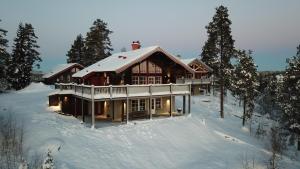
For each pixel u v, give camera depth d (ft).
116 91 84.17
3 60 83.97
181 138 81.15
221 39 127.85
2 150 53.01
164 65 103.55
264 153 81.61
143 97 89.66
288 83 106.93
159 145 73.67
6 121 77.82
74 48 242.58
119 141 71.46
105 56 178.91
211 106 148.25
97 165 55.52
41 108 105.29
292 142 104.47
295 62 105.40
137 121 89.35
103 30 178.40
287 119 107.55
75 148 60.95
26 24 184.44
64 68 198.49
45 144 58.90
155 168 61.21
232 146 82.89
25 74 181.47
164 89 94.79
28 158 51.37
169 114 103.91
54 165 48.83
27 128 71.00
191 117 101.35
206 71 190.29
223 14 127.24
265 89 222.07
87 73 97.81
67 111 97.96
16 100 126.52
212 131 94.07
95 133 74.28
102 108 101.96
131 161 61.87
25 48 182.29
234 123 123.65
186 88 101.09
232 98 195.31
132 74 96.78
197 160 67.97
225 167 65.16
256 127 125.18
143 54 90.38
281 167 74.43
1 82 152.87
